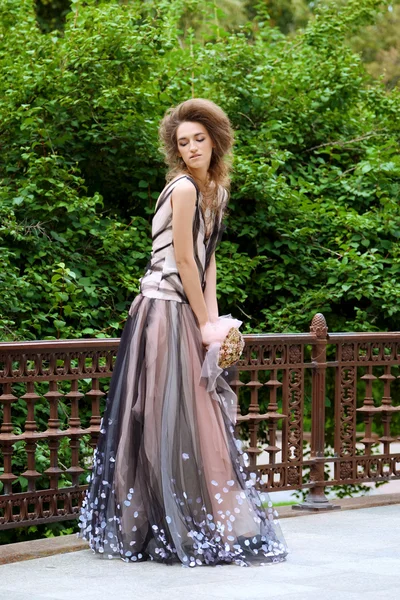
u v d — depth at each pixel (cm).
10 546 459
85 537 455
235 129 896
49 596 373
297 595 374
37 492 480
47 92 805
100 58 805
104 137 796
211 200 447
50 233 751
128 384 438
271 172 801
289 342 578
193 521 429
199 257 442
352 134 955
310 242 836
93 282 753
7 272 685
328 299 803
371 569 424
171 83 876
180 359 433
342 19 987
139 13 900
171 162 453
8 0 881
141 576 407
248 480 448
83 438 655
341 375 608
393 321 820
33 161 750
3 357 464
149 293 442
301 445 588
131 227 780
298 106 913
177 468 427
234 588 386
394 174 867
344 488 842
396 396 947
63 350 485
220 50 914
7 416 474
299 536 503
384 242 836
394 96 1010
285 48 1016
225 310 827
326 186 877
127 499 432
